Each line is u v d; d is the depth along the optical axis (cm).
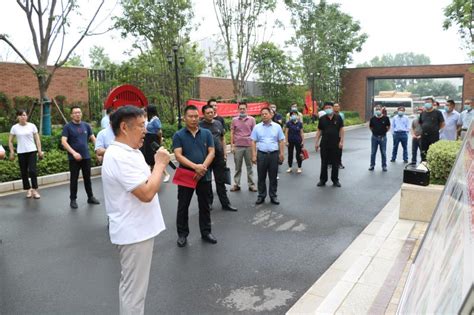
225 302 377
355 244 527
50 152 1029
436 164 641
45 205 739
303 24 2914
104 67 1845
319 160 1310
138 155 284
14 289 407
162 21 1653
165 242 541
